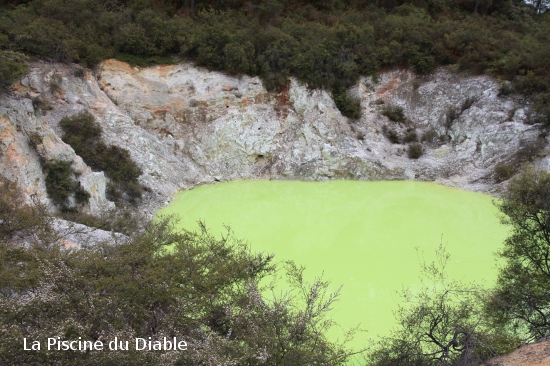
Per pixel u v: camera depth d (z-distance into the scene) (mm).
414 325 9039
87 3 25266
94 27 24156
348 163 24531
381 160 24812
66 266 7258
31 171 14266
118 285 7074
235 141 25000
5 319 6176
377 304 11648
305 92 26219
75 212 14750
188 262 8297
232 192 22703
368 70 27453
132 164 20062
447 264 14102
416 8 33438
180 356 6191
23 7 25922
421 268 13906
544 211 10703
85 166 16719
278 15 30594
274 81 26062
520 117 23703
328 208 20484
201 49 24891
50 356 5824
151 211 19234
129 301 6973
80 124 20094
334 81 26781
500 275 10820
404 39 28266
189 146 24359
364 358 9055
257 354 6508
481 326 9250
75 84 21828
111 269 7430
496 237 16562
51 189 15125
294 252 15391
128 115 23578
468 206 20500
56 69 21562
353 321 10828
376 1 34250
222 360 6211
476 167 23812
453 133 25797
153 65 24609
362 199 21703
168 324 7004
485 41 27094
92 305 6555
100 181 17219
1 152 13367
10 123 13961
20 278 6852
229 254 9312
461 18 33875
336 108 26641
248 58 25875
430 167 24688
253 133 25375
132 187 19156
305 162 24812
